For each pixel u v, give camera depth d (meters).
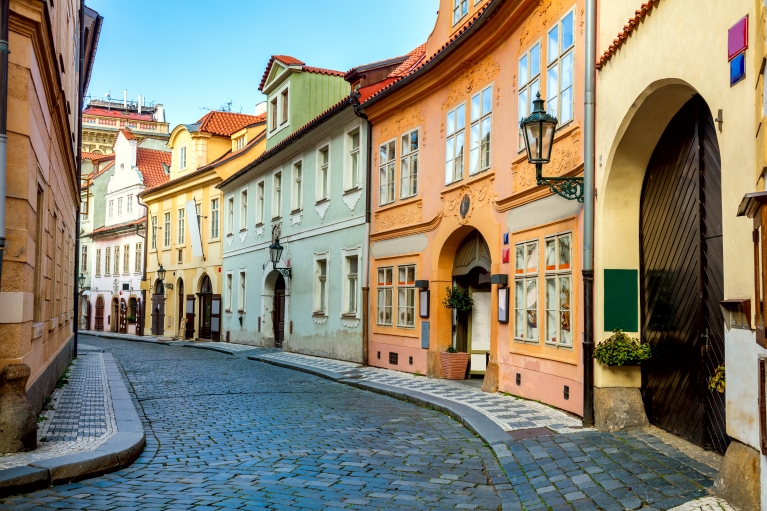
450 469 7.44
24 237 7.86
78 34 18.88
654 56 7.45
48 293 11.28
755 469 5.06
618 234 9.05
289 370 18.95
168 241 38.91
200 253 34.59
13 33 7.79
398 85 16.92
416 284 16.12
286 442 8.84
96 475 6.91
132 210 45.62
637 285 9.00
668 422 8.17
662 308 8.41
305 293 23.53
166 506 5.78
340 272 20.88
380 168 18.81
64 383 14.44
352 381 15.32
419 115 16.83
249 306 29.19
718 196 6.99
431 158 16.17
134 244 44.16
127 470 7.19
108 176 52.06
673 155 8.16
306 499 6.14
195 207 34.94
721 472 5.52
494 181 13.25
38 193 10.03
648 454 7.05
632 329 8.98
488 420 9.84
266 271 27.27
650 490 5.77
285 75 26.70
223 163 31.91
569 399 10.12
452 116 15.30
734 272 5.52
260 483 6.70
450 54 14.73
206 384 15.42
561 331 10.49
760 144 4.79
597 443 7.80
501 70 13.20
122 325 45.41
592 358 9.13
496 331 13.19
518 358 12.16
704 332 7.27
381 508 5.93
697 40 6.42
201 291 35.25
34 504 5.77
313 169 23.23
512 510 5.93
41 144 9.40
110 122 76.00
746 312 5.17
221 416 10.94
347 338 20.28
